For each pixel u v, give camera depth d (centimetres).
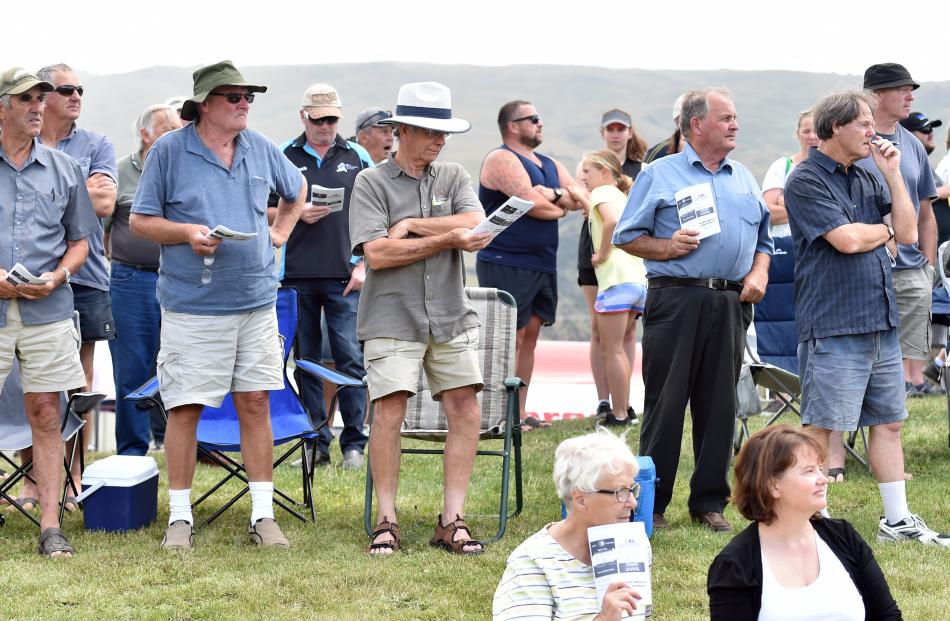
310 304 750
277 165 571
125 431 720
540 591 329
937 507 609
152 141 723
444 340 543
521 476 627
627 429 836
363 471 730
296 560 520
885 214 567
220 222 541
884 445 556
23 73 530
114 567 509
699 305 565
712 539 552
